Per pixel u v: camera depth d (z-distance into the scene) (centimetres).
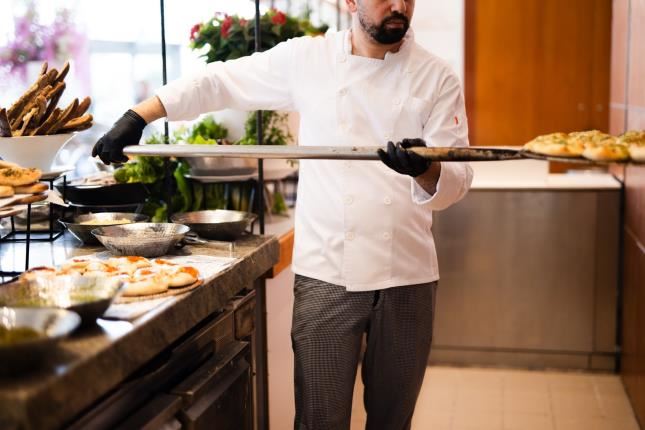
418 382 256
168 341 182
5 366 136
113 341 157
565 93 546
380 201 241
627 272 414
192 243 252
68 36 457
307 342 245
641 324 367
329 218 244
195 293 198
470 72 554
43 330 149
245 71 253
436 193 225
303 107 250
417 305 248
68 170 256
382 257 242
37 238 266
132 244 224
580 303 439
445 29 629
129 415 176
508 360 450
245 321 244
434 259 255
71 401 142
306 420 247
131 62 487
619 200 430
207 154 208
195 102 247
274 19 324
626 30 421
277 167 331
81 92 471
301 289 250
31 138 235
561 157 180
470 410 389
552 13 540
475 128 559
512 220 438
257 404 288
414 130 242
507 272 442
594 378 432
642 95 365
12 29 439
